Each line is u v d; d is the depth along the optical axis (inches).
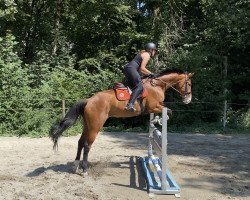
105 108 320.5
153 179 303.1
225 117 647.8
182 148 471.2
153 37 725.3
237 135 591.8
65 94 614.5
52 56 749.3
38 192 277.4
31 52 854.5
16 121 556.7
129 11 766.5
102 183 304.5
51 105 611.8
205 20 794.2
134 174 334.3
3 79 579.2
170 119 647.8
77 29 834.2
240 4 711.1
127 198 270.1
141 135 579.8
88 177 319.6
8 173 333.1
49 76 684.7
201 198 273.9
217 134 601.3
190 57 660.1
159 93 343.9
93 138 320.8
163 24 716.0
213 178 328.8
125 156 412.8
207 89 681.6
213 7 726.5
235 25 687.1
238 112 689.0
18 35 836.6
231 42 732.7
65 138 530.9
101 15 806.5
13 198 264.2
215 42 748.0
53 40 818.8
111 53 780.6
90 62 763.4
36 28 855.7
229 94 704.4
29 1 836.0
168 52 711.1
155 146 329.7
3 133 550.9
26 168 352.5
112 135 575.2
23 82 603.5
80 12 808.3
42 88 618.2
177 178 325.7
